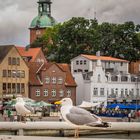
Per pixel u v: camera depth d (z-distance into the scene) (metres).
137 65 162.88
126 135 40.94
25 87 126.56
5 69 124.12
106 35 169.75
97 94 135.88
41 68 129.62
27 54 156.25
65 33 159.38
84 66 143.25
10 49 125.38
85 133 39.44
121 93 142.12
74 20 160.62
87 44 160.62
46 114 88.56
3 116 84.19
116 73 142.88
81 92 136.12
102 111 89.50
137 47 170.00
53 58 160.12
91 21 168.50
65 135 39.88
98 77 136.50
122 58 168.12
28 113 39.88
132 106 100.31
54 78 130.12
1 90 123.25
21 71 126.25
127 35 169.00
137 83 136.12
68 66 137.62
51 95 129.50
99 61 138.38
